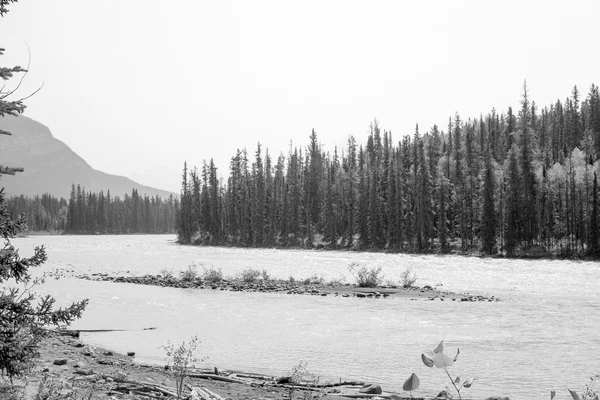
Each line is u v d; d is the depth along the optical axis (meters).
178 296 29.97
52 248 92.00
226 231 130.50
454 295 31.02
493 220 82.06
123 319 21.94
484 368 13.82
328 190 111.94
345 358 15.08
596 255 71.06
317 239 112.44
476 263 62.25
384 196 105.38
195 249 99.38
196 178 138.50
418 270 51.56
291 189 123.00
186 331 19.41
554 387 11.98
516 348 16.33
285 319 22.23
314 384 11.98
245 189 128.50
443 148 128.62
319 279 39.44
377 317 22.72
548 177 84.62
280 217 122.50
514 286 37.00
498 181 85.75
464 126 137.62
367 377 13.01
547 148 107.12
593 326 20.34
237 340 17.66
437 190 93.88
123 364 13.23
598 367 13.89
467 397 11.11
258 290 33.34
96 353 14.71
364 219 102.19
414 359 14.96
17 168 5.66
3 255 5.65
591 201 78.81
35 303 23.52
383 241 98.06
